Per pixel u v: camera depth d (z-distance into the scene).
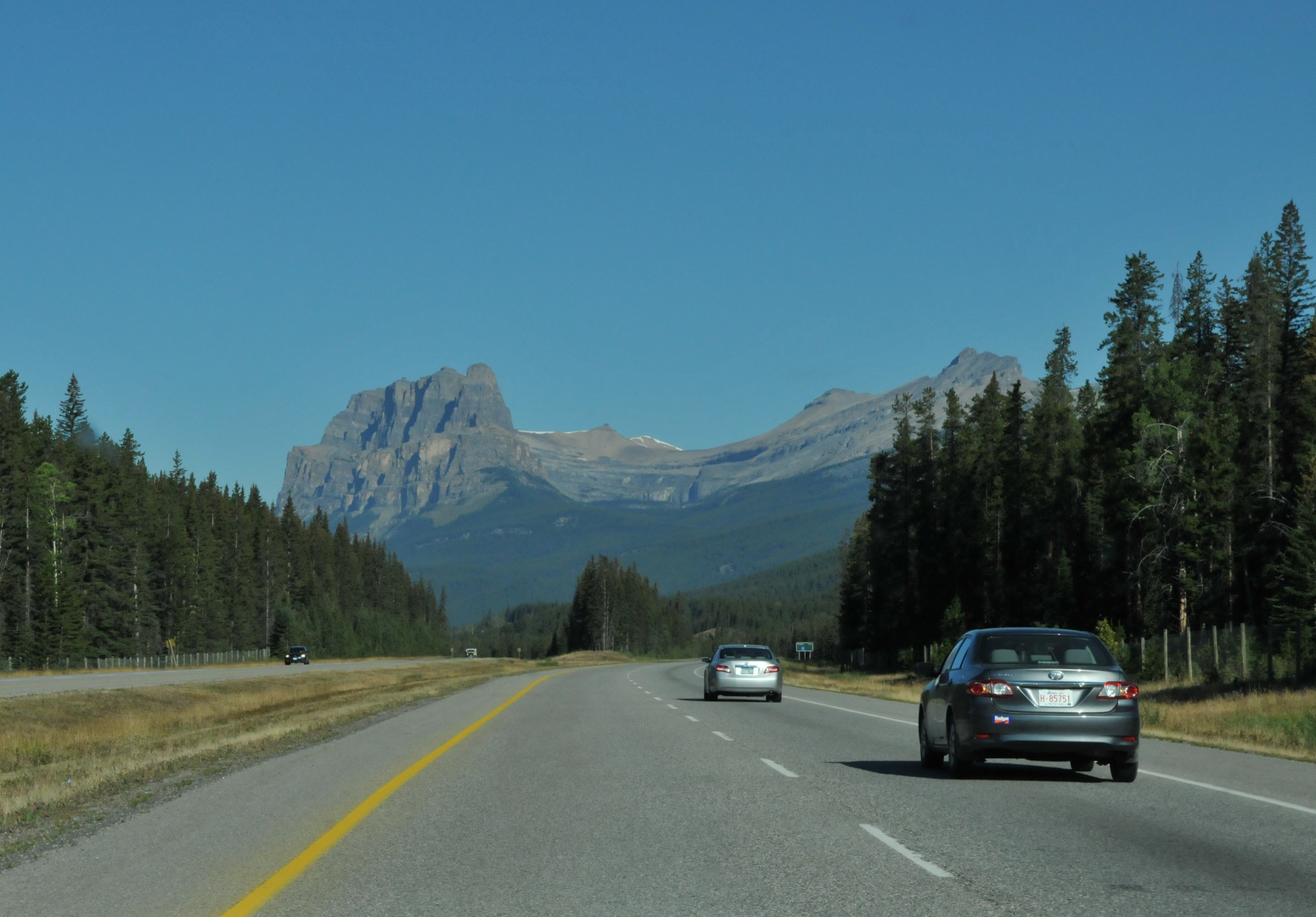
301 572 176.50
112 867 8.78
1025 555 80.12
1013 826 10.53
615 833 10.23
